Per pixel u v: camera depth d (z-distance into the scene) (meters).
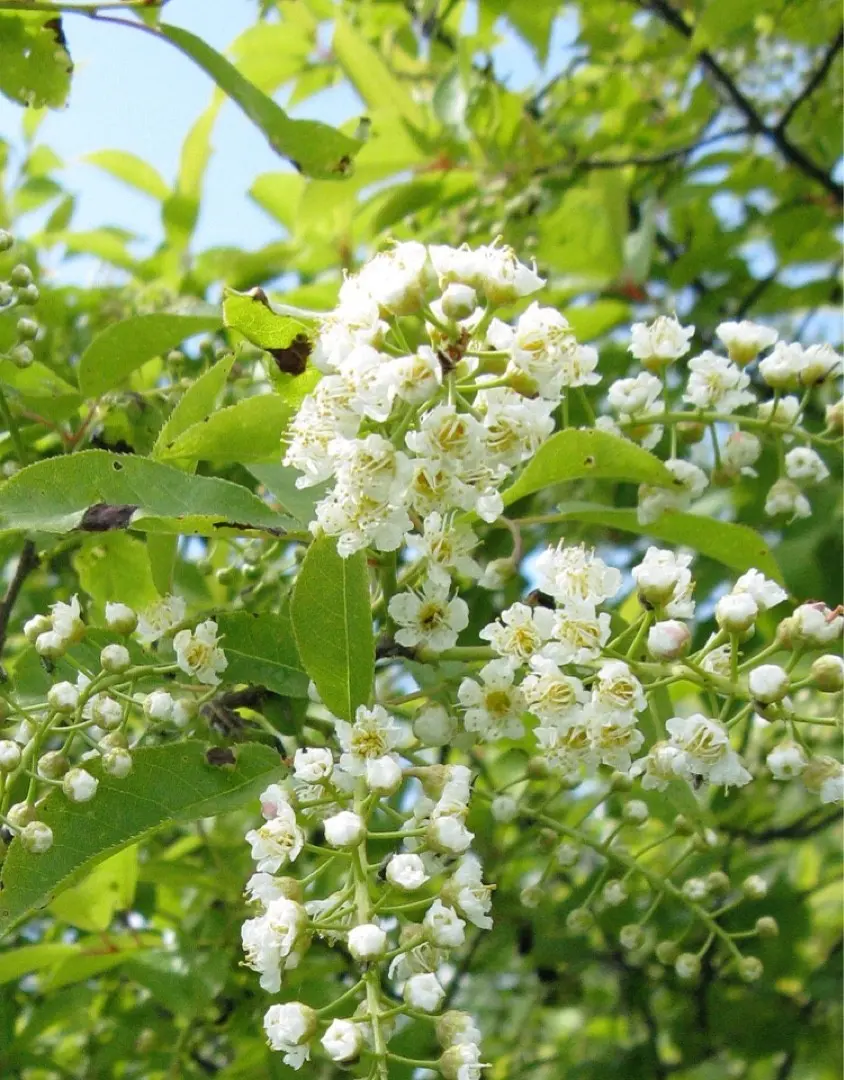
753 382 0.56
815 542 0.49
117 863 0.44
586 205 0.55
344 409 0.34
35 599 0.49
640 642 0.36
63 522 0.35
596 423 0.41
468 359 0.34
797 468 0.41
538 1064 0.66
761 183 0.62
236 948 0.48
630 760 0.35
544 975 0.61
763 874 0.59
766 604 0.35
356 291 0.34
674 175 0.65
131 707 0.39
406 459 0.33
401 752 0.37
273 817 0.34
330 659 0.35
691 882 0.41
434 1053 0.41
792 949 0.54
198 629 0.38
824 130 0.64
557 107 0.67
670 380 0.56
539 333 0.34
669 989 0.57
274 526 0.36
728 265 0.64
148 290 0.55
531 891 0.41
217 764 0.36
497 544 0.50
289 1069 0.45
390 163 0.54
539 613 0.36
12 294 0.42
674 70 0.70
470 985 0.65
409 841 0.35
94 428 0.46
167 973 0.45
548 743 0.35
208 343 0.49
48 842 0.34
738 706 0.47
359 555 0.35
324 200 0.52
